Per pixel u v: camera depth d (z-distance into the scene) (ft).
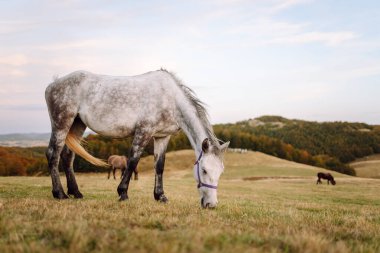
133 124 27.20
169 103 27.25
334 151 477.36
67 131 28.94
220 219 19.80
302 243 12.82
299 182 156.25
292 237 13.84
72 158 30.66
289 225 18.45
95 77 28.96
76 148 29.25
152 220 16.92
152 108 26.89
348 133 530.68
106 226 15.11
